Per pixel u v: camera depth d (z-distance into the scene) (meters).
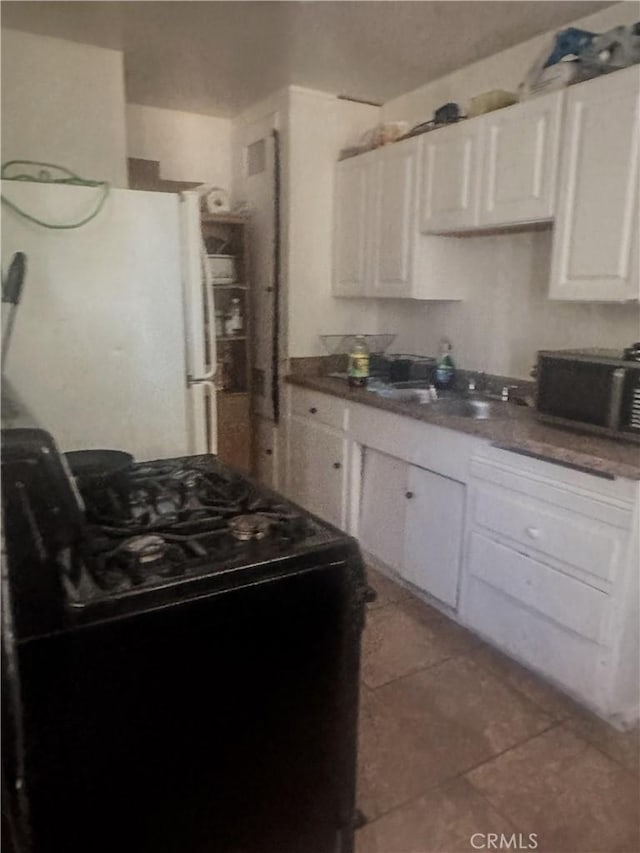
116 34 2.67
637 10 2.29
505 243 2.89
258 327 3.88
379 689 2.17
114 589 1.07
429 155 2.83
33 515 1.00
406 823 1.63
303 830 1.35
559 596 2.07
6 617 0.98
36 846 1.07
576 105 2.15
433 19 2.51
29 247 1.88
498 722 2.02
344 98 3.47
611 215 2.07
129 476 1.72
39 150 2.81
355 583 1.29
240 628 1.17
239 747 1.22
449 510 2.53
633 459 1.84
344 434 3.16
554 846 1.58
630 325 2.40
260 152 3.63
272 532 1.33
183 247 2.11
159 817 1.17
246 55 2.88
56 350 1.96
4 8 2.44
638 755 1.89
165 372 2.14
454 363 3.23
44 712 1.03
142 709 1.11
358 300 3.76
